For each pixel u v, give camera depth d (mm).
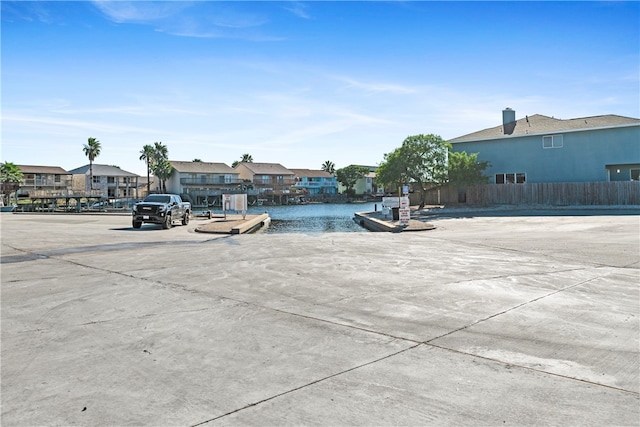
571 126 38094
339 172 120000
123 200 87562
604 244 13758
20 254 13391
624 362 4520
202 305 6996
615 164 36312
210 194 94562
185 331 5695
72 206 75000
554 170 38406
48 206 71625
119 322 6113
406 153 38594
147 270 10305
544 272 9422
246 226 24766
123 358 4777
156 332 5664
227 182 98188
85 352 4965
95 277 9477
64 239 18156
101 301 7312
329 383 4090
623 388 3932
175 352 4945
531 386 3984
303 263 11086
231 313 6523
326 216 48188
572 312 6359
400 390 3928
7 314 6555
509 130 41375
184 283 8750
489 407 3598
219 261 11633
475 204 39344
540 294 7473
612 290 7707
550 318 6082
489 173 41281
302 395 3857
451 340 5246
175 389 4004
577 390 3896
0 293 7953
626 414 3463
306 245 15164
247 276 9422
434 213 33812
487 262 10898
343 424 3365
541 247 13461
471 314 6336
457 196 41562
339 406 3646
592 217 25438
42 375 4332
